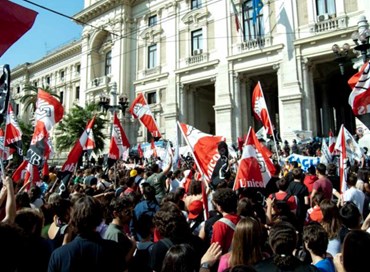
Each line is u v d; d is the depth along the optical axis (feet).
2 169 18.24
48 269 9.64
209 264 11.60
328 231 13.99
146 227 14.53
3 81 18.95
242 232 10.83
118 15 113.29
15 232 8.00
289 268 9.63
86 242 9.87
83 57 126.31
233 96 86.38
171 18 102.22
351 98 22.98
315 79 90.38
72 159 28.66
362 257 7.97
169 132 96.68
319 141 66.18
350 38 70.69
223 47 89.40
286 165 40.47
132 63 111.75
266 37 82.07
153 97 105.40
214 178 21.07
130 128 106.93
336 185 28.17
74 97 153.99
